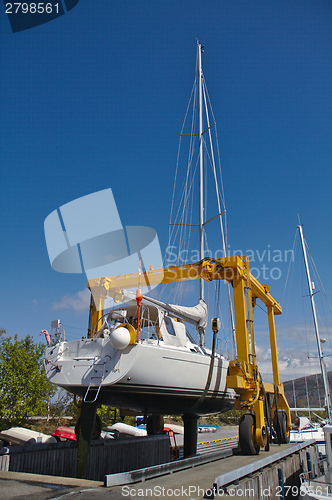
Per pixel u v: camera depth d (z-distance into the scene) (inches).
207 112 722.8
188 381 341.4
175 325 369.1
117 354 285.3
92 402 295.4
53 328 323.3
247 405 341.7
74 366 296.2
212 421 1289.4
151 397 315.9
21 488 195.6
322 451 605.3
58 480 215.9
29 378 687.1
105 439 373.1
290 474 341.7
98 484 205.5
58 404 795.4
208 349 424.8
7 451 282.8
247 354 352.8
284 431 452.4
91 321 404.8
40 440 420.8
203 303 451.2
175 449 486.6
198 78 729.0
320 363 719.7
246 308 367.6
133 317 392.8
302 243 827.4
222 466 271.1
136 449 402.6
